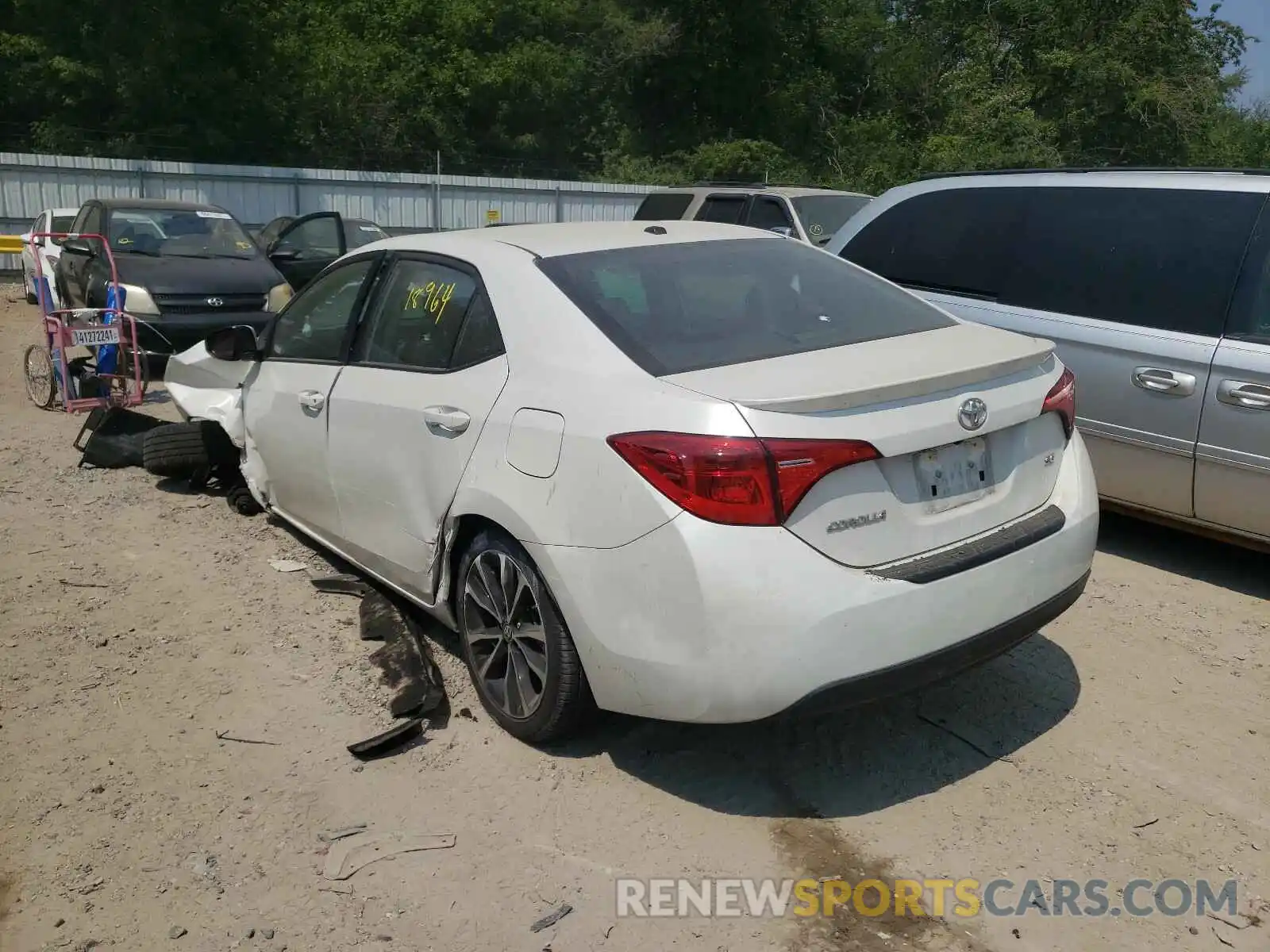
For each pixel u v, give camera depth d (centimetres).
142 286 982
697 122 3678
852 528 299
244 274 1053
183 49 2780
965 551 317
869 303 392
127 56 2769
